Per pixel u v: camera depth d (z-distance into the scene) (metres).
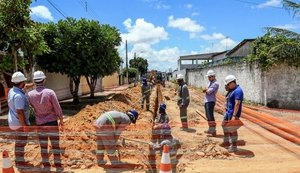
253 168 7.00
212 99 10.08
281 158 7.71
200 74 37.59
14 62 12.87
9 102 6.89
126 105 16.58
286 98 17.33
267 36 18.30
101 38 20.44
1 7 11.92
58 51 19.81
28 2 12.44
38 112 6.88
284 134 9.44
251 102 19.36
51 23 19.94
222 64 26.12
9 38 12.45
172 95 27.11
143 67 89.31
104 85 46.75
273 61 17.00
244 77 20.75
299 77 17.20
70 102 23.06
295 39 17.48
